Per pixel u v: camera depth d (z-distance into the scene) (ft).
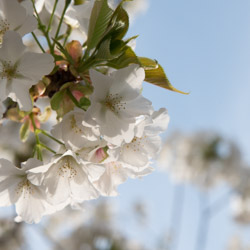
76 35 2.30
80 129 2.08
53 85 2.15
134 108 2.09
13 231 6.00
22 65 2.06
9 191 2.15
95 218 8.22
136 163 2.17
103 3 2.09
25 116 2.24
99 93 2.07
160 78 2.14
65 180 2.14
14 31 2.03
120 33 2.12
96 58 2.11
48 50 2.20
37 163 2.11
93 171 2.12
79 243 7.91
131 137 2.08
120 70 2.07
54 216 7.55
